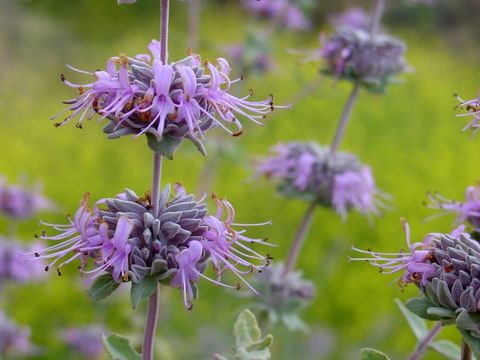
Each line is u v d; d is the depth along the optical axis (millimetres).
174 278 324
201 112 324
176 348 693
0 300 635
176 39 786
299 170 488
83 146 1238
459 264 323
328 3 1524
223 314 765
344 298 852
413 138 1308
